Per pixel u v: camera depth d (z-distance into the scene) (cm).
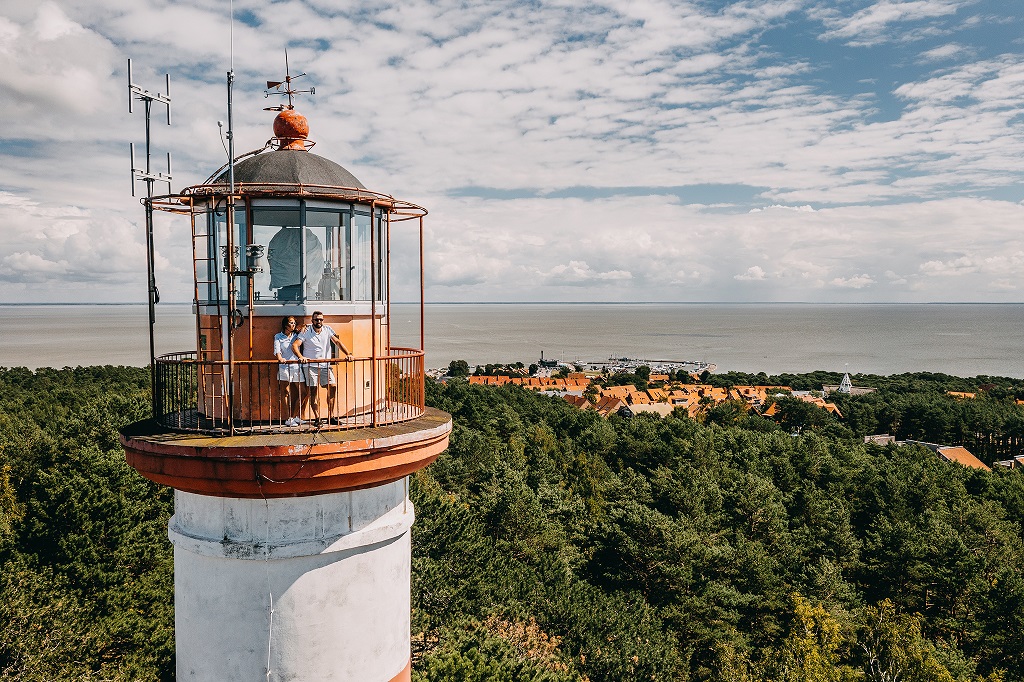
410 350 901
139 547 2789
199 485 693
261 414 762
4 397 7144
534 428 8288
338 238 795
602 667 2962
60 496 2806
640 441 7694
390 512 784
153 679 2300
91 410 4859
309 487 697
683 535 3650
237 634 724
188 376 823
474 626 3078
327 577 736
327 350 762
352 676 757
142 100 802
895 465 6325
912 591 4022
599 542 3912
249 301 737
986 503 5256
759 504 4459
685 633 3328
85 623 2355
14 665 2073
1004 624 3475
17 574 2366
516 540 4038
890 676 2997
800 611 3197
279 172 777
